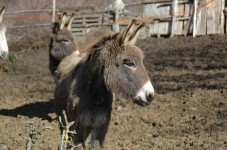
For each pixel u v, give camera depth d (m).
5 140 7.44
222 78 11.16
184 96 9.98
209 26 17.64
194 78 11.44
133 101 5.29
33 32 24.30
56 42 9.53
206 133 7.70
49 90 11.71
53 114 9.36
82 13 19.25
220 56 13.52
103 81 5.34
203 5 17.67
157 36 18.73
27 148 3.34
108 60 5.27
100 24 19.06
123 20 18.89
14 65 15.41
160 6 18.69
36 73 14.44
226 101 9.41
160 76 11.97
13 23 27.33
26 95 11.23
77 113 5.47
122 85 5.26
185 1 18.08
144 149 7.00
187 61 13.42
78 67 5.74
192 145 7.08
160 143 7.27
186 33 18.11
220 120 8.34
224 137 7.46
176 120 8.55
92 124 5.54
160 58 14.28
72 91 5.53
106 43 5.37
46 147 7.06
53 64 9.78
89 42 9.43
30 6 29.92
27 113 9.45
